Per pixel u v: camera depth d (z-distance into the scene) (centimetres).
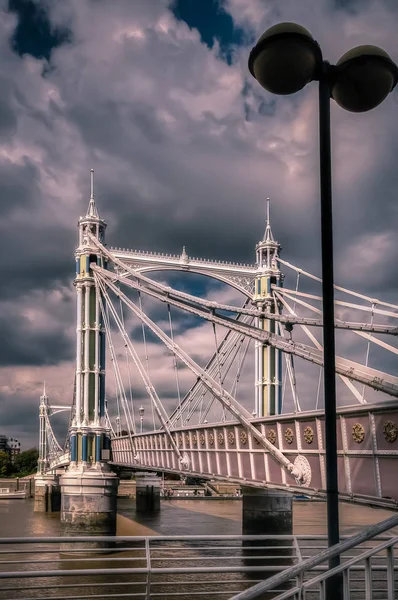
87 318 6756
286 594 827
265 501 6338
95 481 6203
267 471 4012
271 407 6881
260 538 1410
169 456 5962
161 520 9544
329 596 877
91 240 7019
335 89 1100
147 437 6644
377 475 2803
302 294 5266
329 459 993
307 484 3500
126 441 7575
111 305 6762
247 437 4288
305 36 1032
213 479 4869
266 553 4444
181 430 5475
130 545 5728
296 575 835
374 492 2838
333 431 1001
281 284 7162
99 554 5288
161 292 5594
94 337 6744
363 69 1063
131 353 6594
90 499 6172
